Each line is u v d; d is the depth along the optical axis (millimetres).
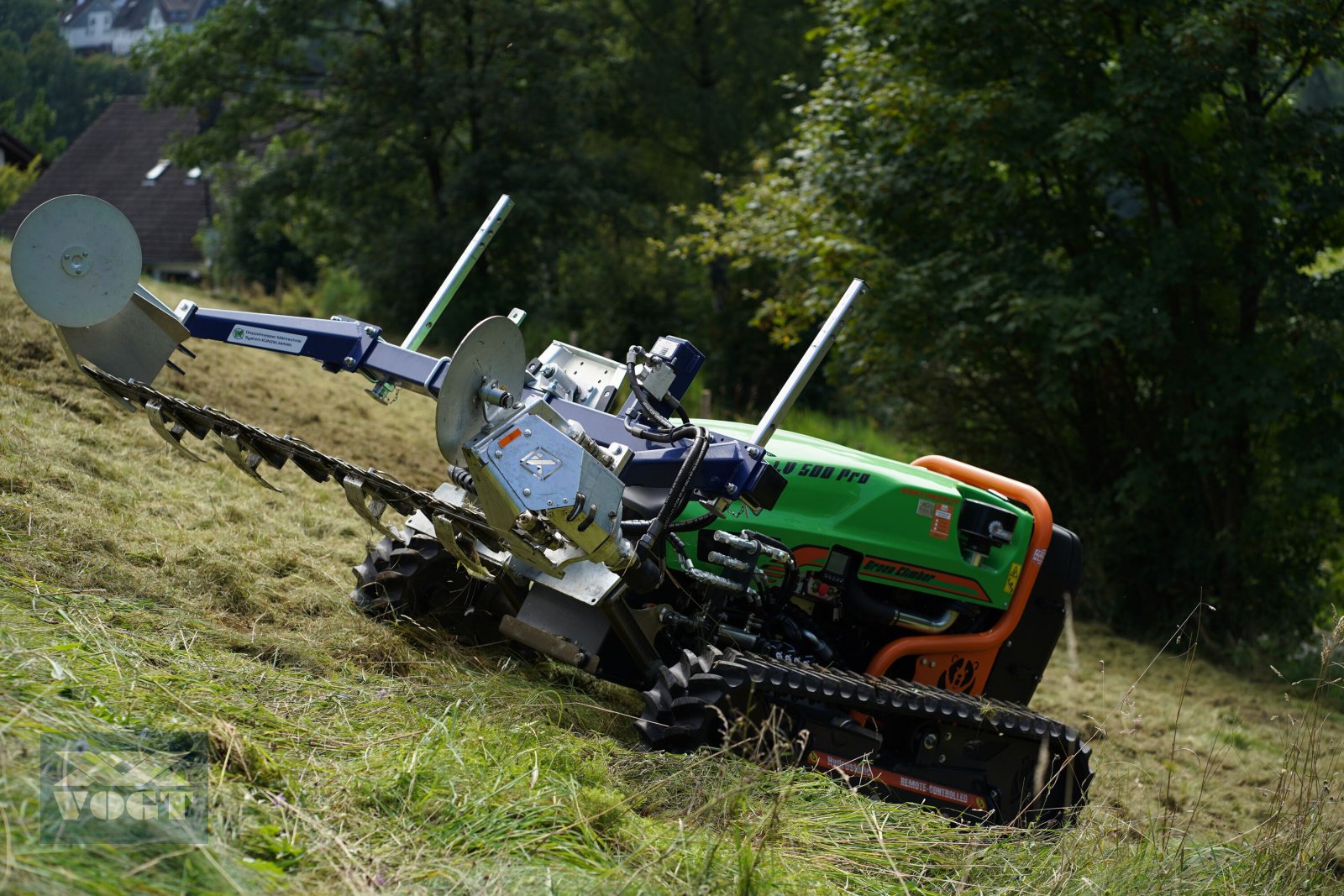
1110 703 8266
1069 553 5609
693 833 3336
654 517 4355
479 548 4582
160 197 38750
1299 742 4586
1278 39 11250
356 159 24672
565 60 25016
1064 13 11977
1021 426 13625
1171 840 4160
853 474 5039
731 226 15406
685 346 4902
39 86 47906
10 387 6531
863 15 13117
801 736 3865
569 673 5020
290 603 4820
